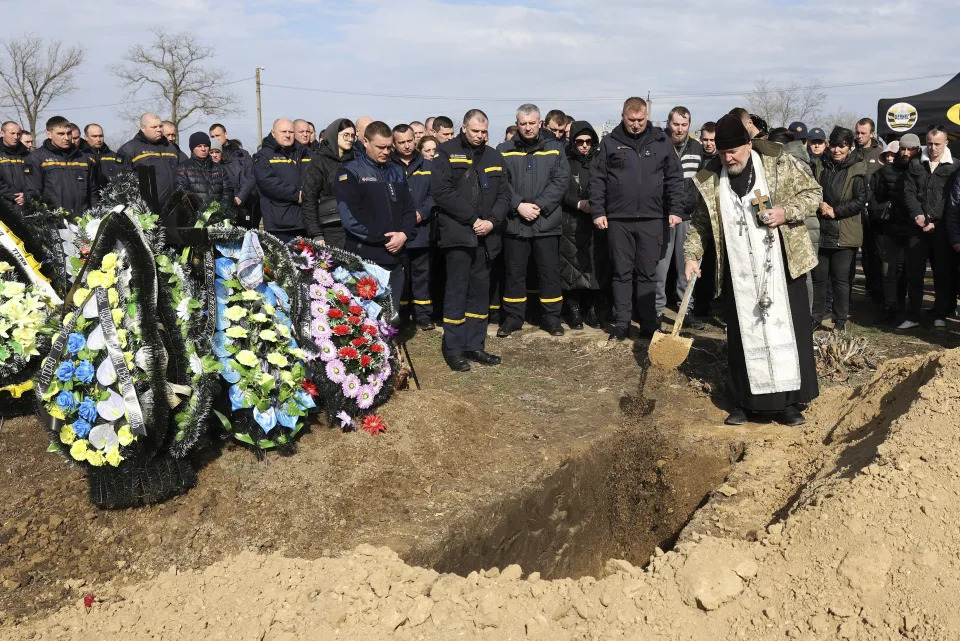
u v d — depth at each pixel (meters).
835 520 3.38
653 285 7.18
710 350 6.99
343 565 3.40
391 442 4.62
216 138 8.66
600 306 8.38
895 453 3.75
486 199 6.39
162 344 3.80
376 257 5.83
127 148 8.45
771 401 5.20
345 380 4.58
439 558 3.79
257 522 3.88
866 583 3.09
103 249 3.82
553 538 4.62
